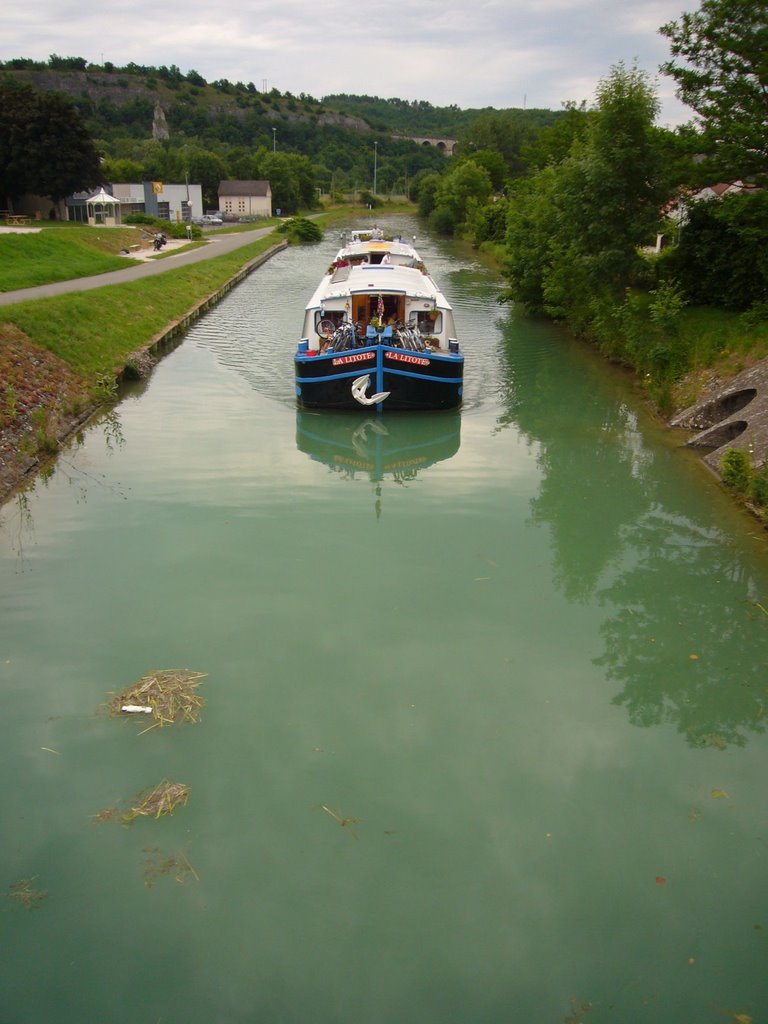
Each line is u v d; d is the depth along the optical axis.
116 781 6.43
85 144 57.53
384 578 9.86
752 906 5.47
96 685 7.62
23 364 16.80
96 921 5.28
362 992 4.84
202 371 21.14
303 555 10.45
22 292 25.78
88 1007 4.73
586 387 20.30
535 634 8.71
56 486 12.93
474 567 10.23
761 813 6.30
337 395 16.94
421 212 102.06
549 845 5.93
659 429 16.69
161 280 31.91
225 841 5.89
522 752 6.87
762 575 10.31
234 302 33.59
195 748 6.81
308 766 6.63
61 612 8.93
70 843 5.86
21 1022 4.63
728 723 7.39
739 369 16.81
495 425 16.89
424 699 7.52
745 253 21.09
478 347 24.98
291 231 70.56
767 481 12.03
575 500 12.72
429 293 19.02
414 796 6.34
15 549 10.55
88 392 17.98
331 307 18.36
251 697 7.47
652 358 19.33
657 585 9.95
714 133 20.03
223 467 13.91
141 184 77.50
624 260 22.47
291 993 4.82
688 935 5.25
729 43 18.95
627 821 6.17
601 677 7.98
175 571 9.93
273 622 8.77
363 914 5.36
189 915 5.33
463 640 8.53
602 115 22.05
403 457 14.67
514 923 5.30
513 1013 4.72
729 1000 4.82
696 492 13.16
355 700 7.46
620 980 4.95
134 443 15.23
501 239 55.66
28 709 7.26
